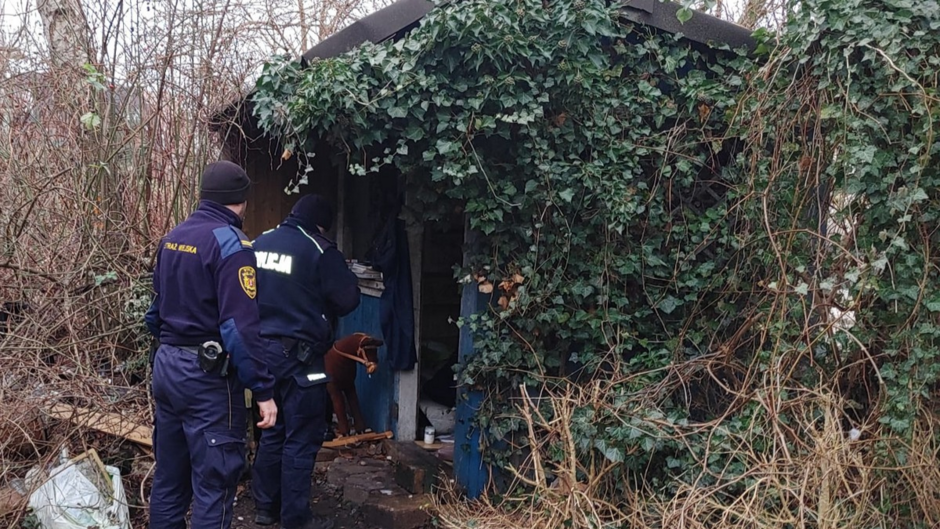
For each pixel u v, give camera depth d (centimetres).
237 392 299
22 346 408
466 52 358
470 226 396
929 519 318
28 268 457
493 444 406
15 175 503
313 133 387
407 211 404
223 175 311
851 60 329
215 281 294
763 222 379
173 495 310
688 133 411
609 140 394
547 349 409
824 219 359
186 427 295
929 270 331
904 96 321
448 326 572
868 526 310
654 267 412
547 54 365
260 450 383
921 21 316
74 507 341
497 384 404
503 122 370
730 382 406
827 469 291
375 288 518
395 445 480
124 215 502
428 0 357
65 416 403
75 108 517
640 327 415
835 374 337
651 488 364
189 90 525
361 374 552
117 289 479
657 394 380
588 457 363
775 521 299
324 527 377
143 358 464
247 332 290
